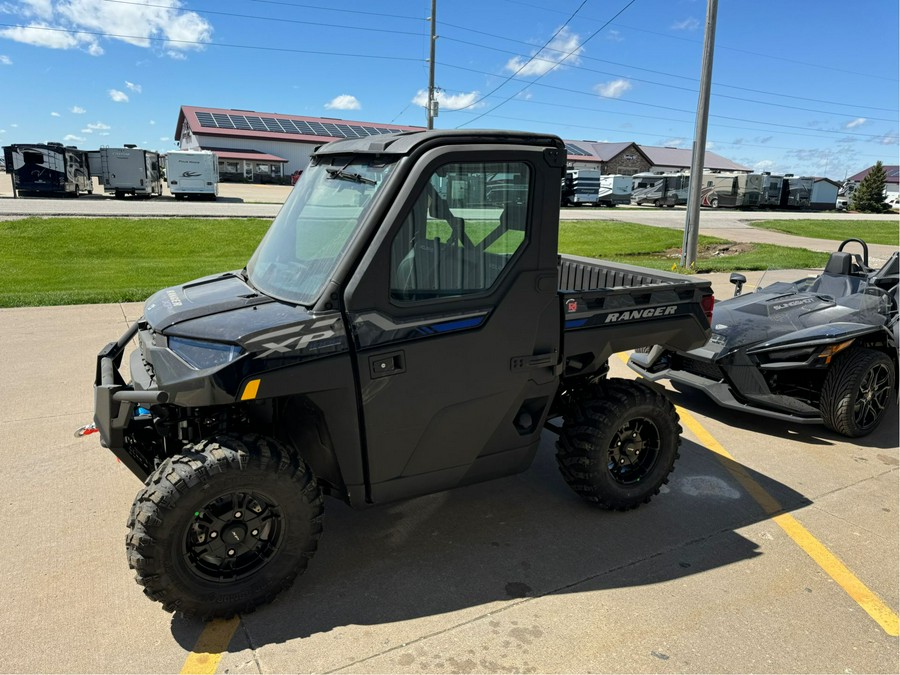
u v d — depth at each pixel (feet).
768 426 17.42
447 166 9.24
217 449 8.57
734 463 14.90
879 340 16.65
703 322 12.62
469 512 12.37
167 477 8.31
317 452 9.95
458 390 9.86
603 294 11.16
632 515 12.34
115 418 9.01
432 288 9.48
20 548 10.74
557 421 17.21
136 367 10.14
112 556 10.58
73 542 10.95
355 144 10.37
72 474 13.43
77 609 9.25
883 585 10.21
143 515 8.21
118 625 8.95
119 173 108.88
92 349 22.53
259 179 197.16
